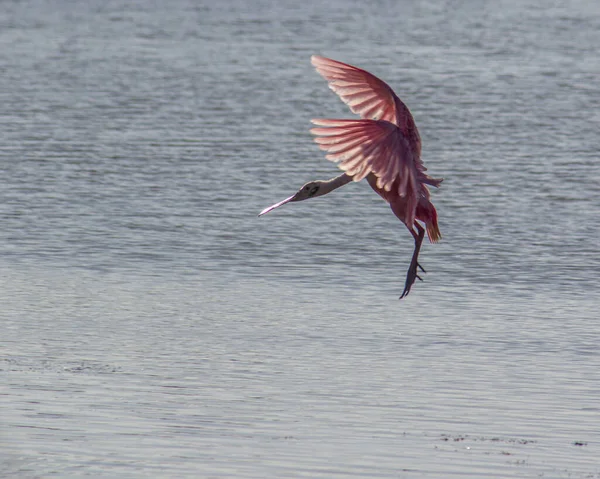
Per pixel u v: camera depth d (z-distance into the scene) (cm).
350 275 1795
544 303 1641
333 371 1336
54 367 1336
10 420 1155
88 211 2214
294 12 6550
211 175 2577
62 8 6612
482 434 1140
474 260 1894
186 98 3678
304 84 3984
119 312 1577
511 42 5222
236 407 1209
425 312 1591
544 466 1058
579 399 1246
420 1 7450
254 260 1883
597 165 2714
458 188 2459
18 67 4291
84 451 1079
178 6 6819
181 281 1747
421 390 1270
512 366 1356
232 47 4975
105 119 3291
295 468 1047
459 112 3450
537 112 3466
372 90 841
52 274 1777
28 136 3011
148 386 1272
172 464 1053
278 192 2422
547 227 2130
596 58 4684
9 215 2169
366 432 1141
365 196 2395
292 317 1561
